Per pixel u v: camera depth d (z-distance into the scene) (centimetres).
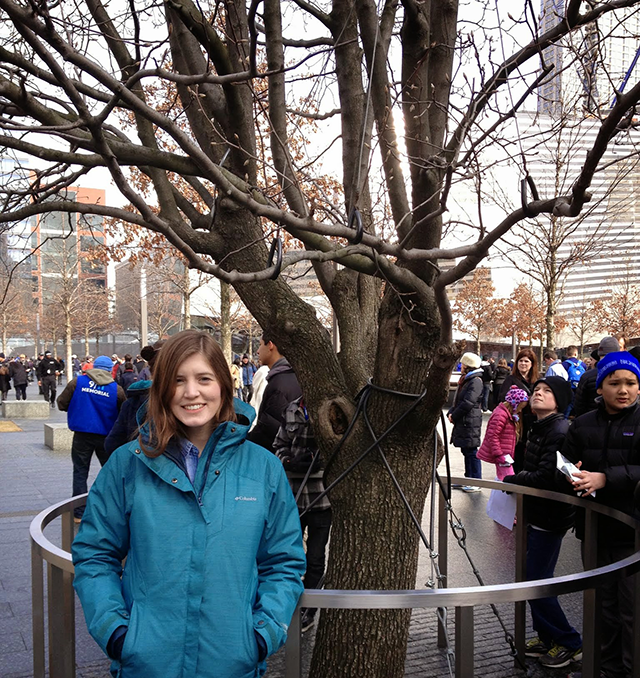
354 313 365
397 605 205
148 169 347
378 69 309
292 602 201
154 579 190
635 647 269
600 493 351
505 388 722
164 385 203
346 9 339
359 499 306
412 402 301
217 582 190
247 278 225
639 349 584
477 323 4216
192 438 214
